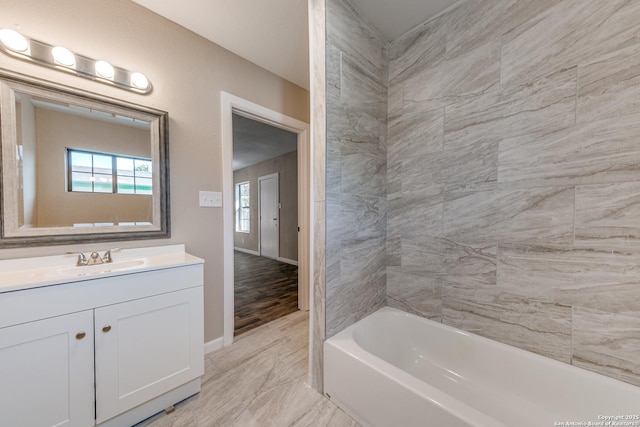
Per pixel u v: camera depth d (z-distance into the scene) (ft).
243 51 6.39
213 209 6.11
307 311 8.59
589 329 3.78
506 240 4.52
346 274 5.15
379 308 6.09
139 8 4.96
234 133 12.37
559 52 3.90
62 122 4.20
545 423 3.81
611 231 3.57
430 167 5.47
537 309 4.24
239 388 4.88
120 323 3.72
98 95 4.48
